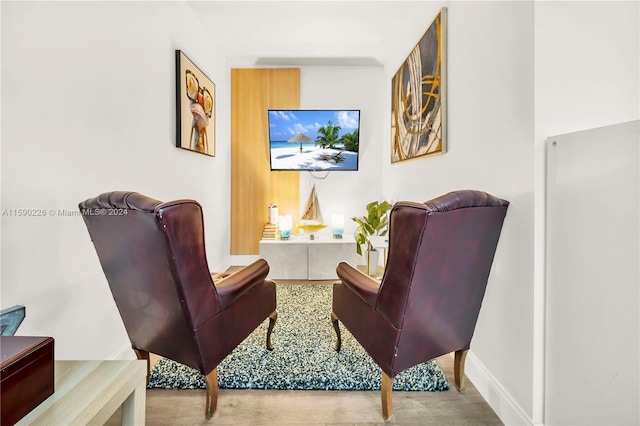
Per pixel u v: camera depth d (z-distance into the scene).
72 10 1.40
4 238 1.12
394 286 1.19
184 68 2.51
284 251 3.40
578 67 1.22
